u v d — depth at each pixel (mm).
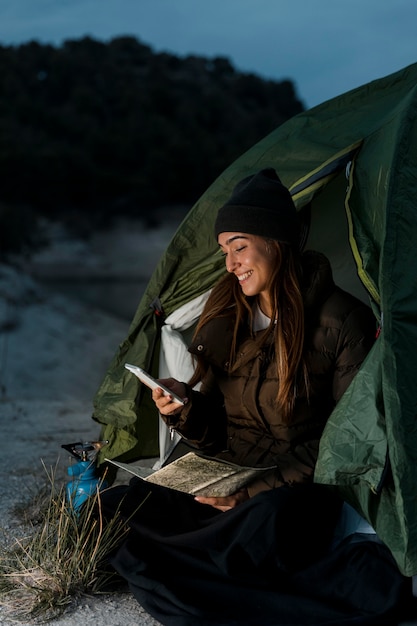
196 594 2760
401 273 2822
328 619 2633
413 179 2973
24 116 117375
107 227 95562
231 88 164125
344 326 2875
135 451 4020
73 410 7051
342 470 2689
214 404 3148
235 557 2777
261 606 2705
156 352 3936
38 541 3203
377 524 2740
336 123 3627
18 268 31578
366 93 3670
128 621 2760
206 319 3086
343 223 4137
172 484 2814
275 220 2869
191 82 158625
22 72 144000
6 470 4633
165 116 136125
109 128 123812
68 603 2871
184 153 110125
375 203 2994
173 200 107312
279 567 2736
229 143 131625
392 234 2846
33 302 26672
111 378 3811
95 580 2971
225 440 3137
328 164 3260
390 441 2654
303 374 2881
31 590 2918
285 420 2889
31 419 6469
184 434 3064
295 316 2863
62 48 167750
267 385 2928
